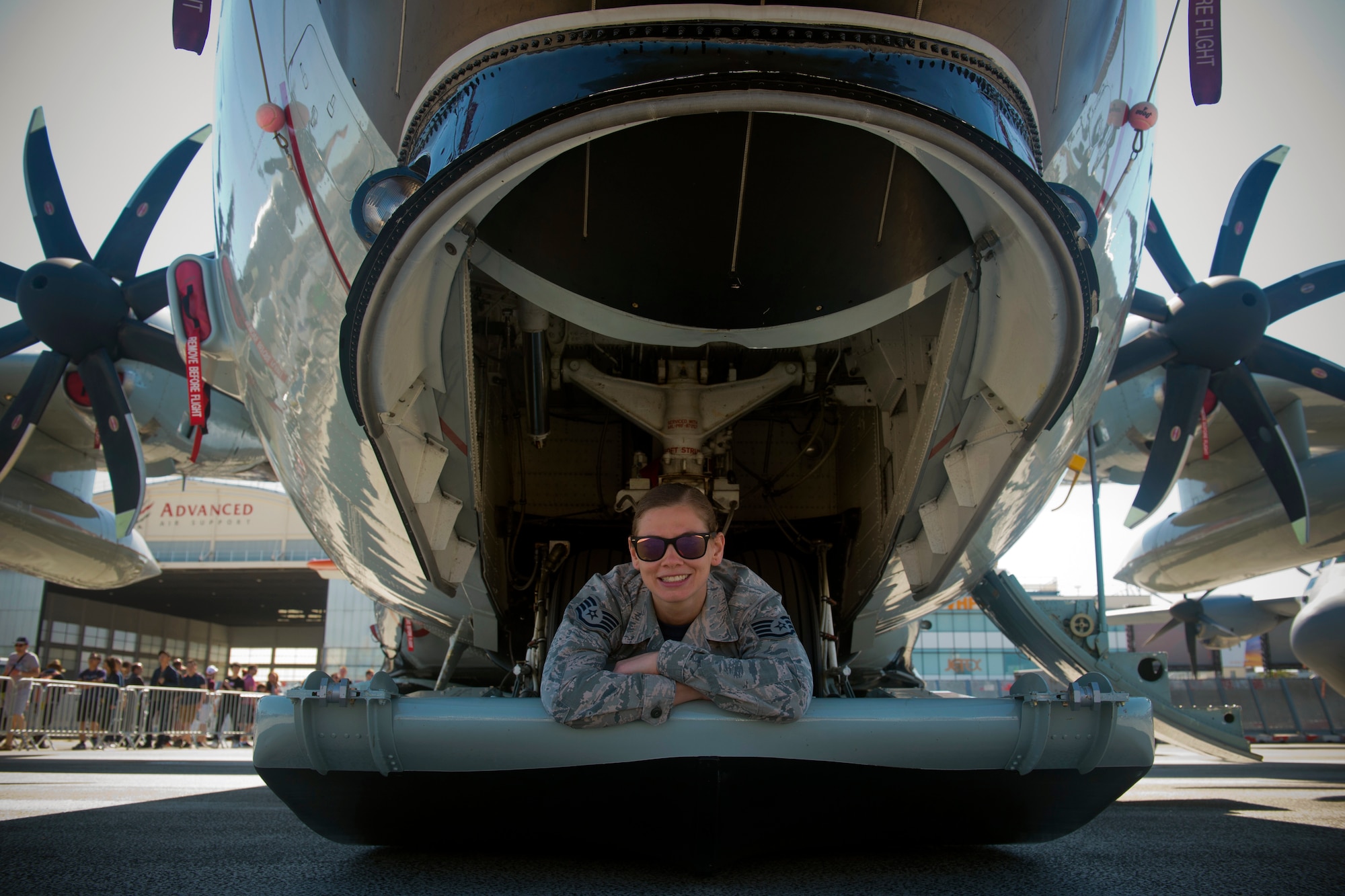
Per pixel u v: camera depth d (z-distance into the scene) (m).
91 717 11.66
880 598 3.88
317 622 52.72
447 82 2.47
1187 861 2.07
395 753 1.84
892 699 1.88
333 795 1.94
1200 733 5.49
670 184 2.73
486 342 3.57
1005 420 2.96
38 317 7.16
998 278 2.74
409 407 2.75
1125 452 10.20
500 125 2.32
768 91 1.95
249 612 48.31
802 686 1.74
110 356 7.42
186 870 1.87
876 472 3.68
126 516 6.97
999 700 1.93
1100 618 5.47
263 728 1.91
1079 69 2.87
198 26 2.98
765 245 2.84
